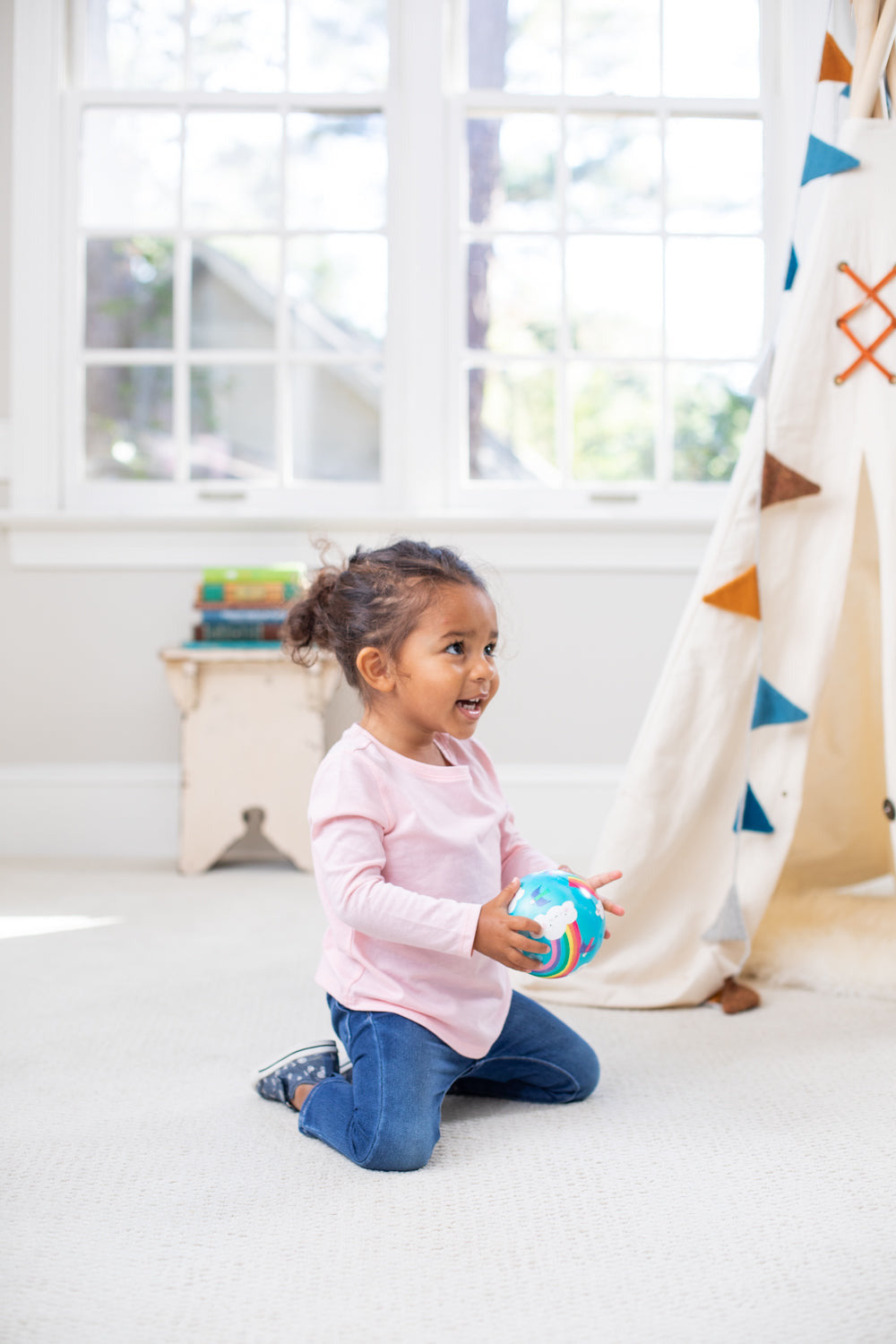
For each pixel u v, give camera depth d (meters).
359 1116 1.06
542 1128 1.15
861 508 1.64
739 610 1.58
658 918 1.61
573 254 2.89
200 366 2.89
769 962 1.70
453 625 1.13
